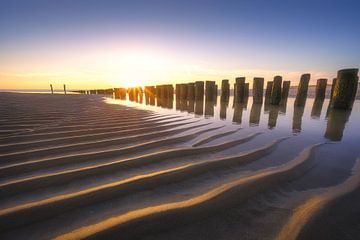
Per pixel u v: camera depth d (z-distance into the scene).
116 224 1.22
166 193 1.59
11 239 1.14
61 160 2.15
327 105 9.21
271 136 3.49
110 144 2.75
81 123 4.02
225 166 2.12
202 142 3.02
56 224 1.24
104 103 8.85
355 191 1.69
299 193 1.66
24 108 5.95
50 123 3.96
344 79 6.91
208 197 1.52
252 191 1.64
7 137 2.96
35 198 1.48
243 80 9.38
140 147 2.65
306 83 8.17
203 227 1.24
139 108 7.32
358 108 7.76
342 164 2.31
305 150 2.74
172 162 2.17
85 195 1.51
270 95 9.79
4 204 1.40
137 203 1.45
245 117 5.59
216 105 9.16
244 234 1.19
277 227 1.25
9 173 1.85
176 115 5.70
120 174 1.87
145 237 1.15
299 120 5.17
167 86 13.14
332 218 1.33
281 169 2.08
